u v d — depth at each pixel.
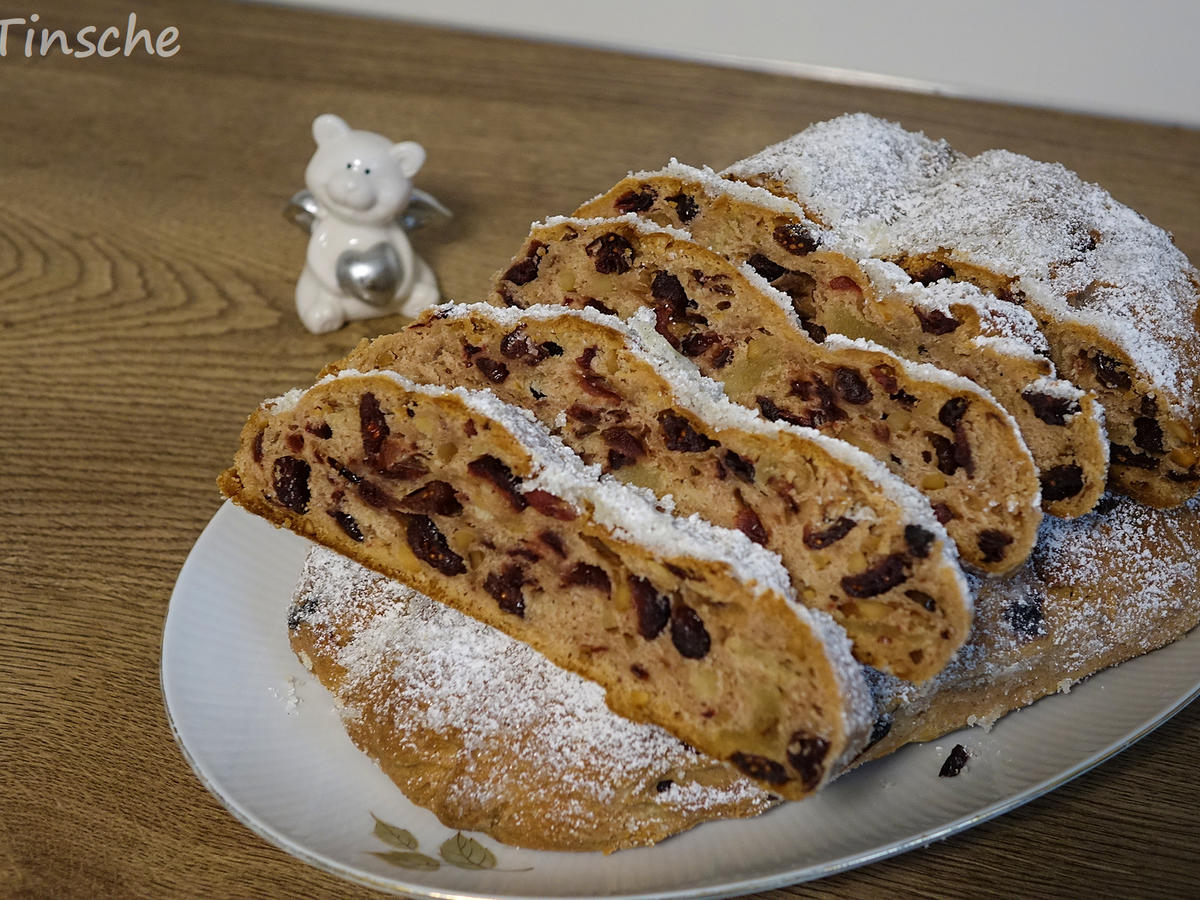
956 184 0.33
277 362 0.39
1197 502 0.30
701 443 0.26
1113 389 0.29
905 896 0.25
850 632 0.25
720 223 0.31
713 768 0.25
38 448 0.36
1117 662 0.28
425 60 0.54
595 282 0.30
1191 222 0.43
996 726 0.27
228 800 0.25
